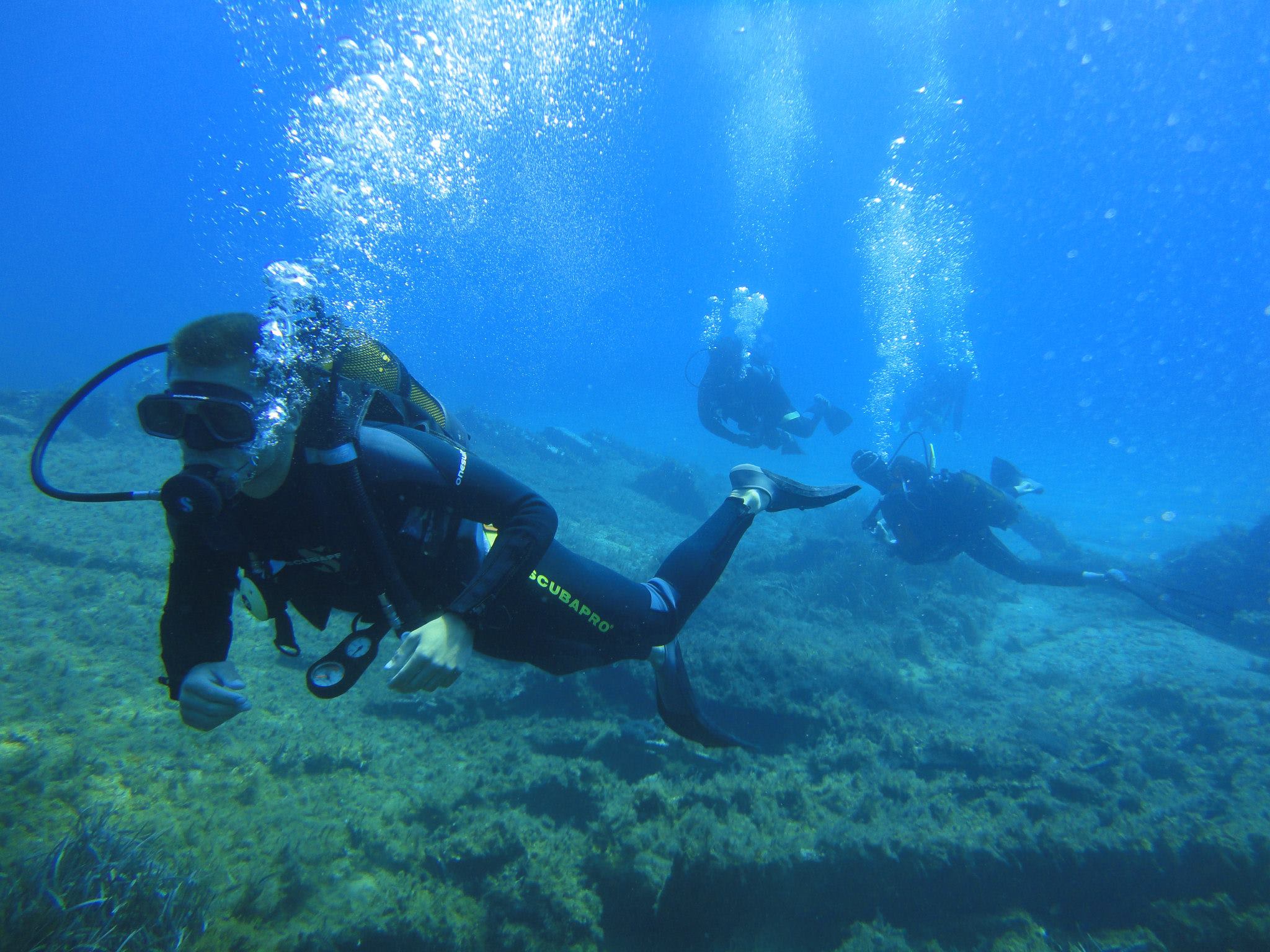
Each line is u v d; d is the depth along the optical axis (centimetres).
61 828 301
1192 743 506
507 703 489
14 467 938
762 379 895
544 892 329
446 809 382
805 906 342
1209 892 339
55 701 395
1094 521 1348
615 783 405
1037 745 469
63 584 576
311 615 156
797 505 226
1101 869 345
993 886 348
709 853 331
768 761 424
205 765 378
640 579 783
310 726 444
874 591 822
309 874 330
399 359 164
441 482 140
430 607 155
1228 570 852
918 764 437
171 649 142
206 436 119
